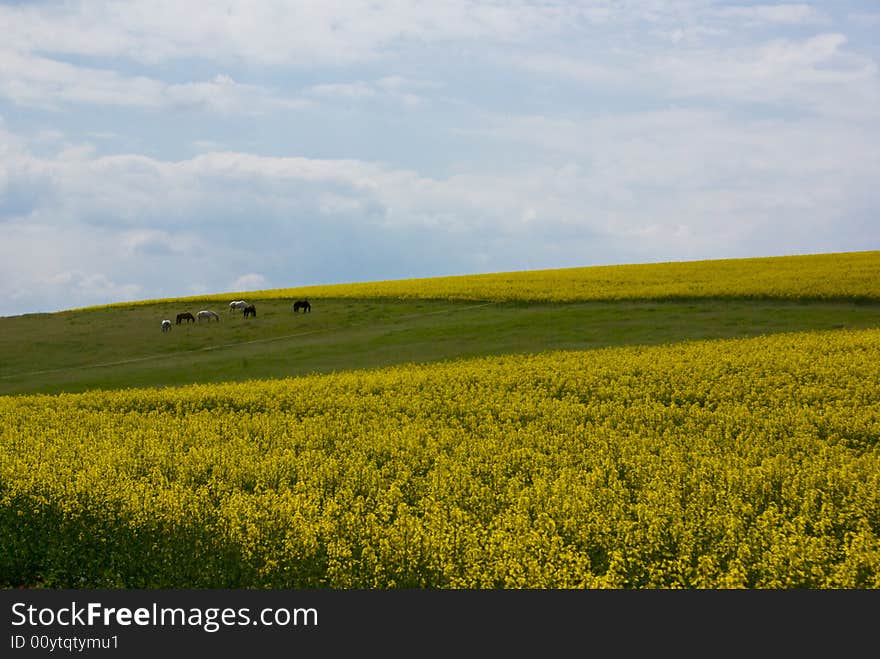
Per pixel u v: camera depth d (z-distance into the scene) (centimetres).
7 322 7556
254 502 1977
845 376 3403
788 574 1491
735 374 3603
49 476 2236
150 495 1991
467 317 6050
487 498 1995
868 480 2058
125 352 5909
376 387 3759
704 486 1981
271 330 6238
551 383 3644
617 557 1536
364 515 1939
